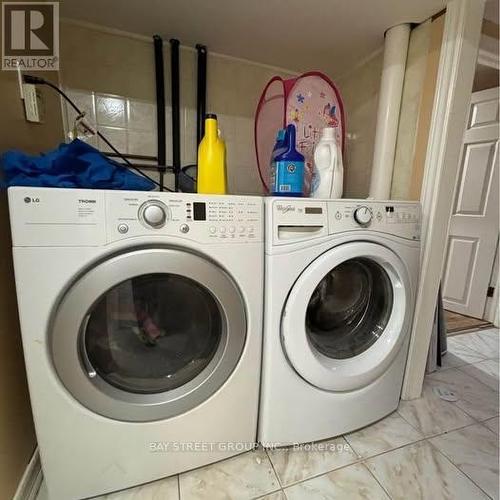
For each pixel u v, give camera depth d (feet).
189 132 4.82
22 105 2.90
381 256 3.08
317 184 3.49
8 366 2.47
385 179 4.16
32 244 2.05
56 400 2.29
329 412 3.22
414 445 3.35
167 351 2.72
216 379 2.69
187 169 4.70
